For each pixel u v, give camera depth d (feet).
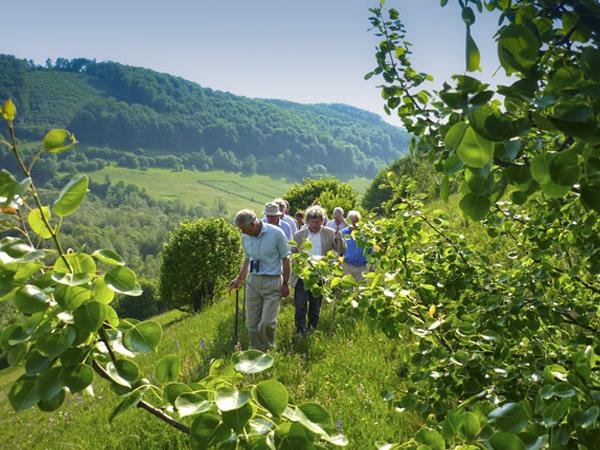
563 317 7.91
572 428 3.88
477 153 2.87
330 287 9.40
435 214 9.59
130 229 539.29
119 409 3.65
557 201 7.22
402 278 9.37
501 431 3.58
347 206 76.13
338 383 17.57
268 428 3.44
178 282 67.77
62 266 3.33
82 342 3.42
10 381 55.67
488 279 8.92
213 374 4.00
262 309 22.62
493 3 4.19
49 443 21.90
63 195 3.16
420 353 7.81
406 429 13.55
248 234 22.22
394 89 7.64
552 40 3.32
